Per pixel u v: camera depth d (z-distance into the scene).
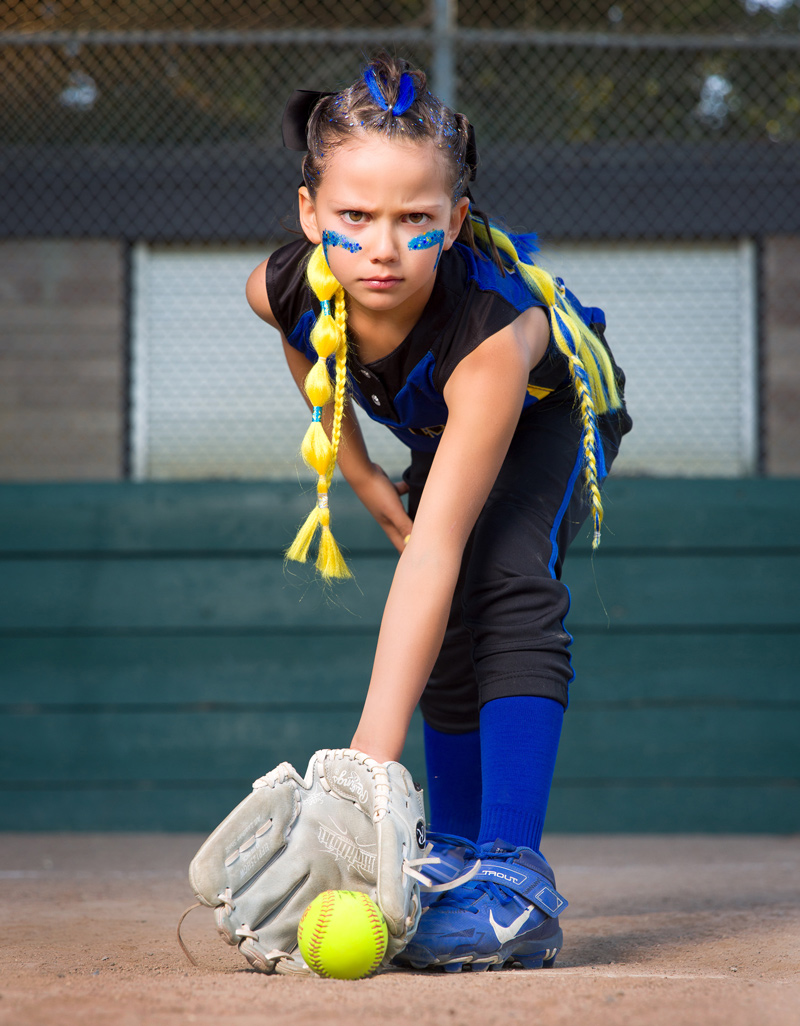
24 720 3.23
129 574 3.26
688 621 3.23
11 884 2.16
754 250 3.84
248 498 3.27
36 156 3.77
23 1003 0.87
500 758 1.19
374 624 3.24
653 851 2.81
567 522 1.37
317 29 3.61
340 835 1.06
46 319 3.86
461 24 3.75
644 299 3.83
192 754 3.23
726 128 3.83
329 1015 0.82
